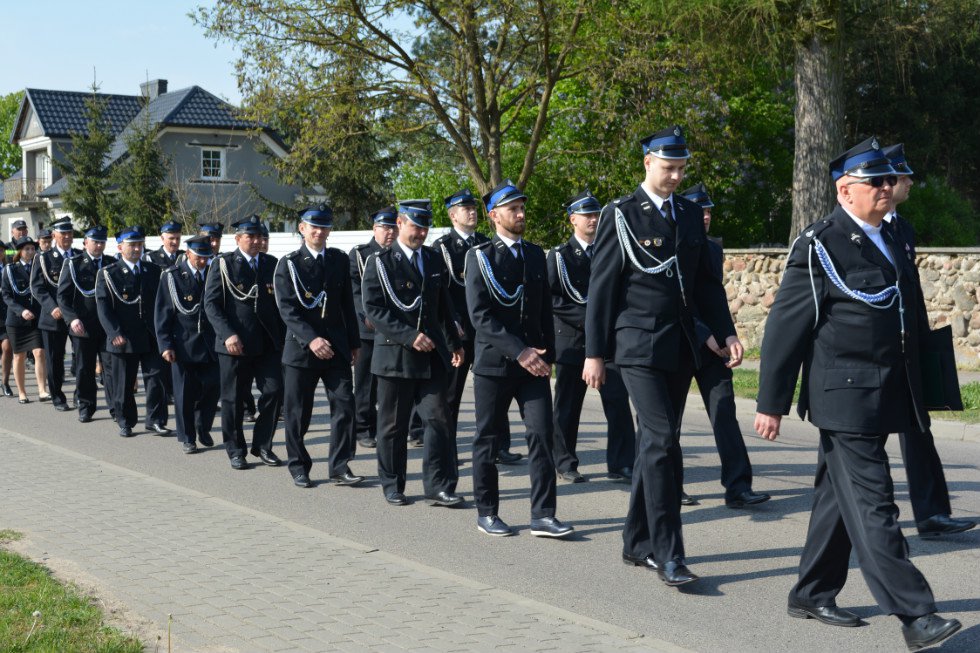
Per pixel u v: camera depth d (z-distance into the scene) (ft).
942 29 69.26
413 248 25.11
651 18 66.13
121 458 32.68
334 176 116.98
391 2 67.31
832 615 16.76
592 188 83.20
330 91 69.00
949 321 51.80
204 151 143.64
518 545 22.07
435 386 25.61
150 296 37.11
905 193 19.90
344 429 28.30
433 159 89.04
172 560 19.79
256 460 32.24
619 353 18.80
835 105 59.41
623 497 26.43
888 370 15.42
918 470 21.86
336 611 16.71
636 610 17.70
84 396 40.27
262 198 127.44
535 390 22.67
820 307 15.70
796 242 15.99
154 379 37.11
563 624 16.28
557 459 28.48
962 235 96.78
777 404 16.02
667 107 68.95
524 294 22.61
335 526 23.84
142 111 147.33
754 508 24.97
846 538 16.51
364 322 33.65
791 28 58.70
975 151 112.47
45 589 17.44
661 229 18.69
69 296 39.63
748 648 15.83
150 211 120.57
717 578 19.51
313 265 27.89
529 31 68.28
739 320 59.57
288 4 66.39
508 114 84.07
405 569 19.35
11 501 25.11
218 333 30.30
